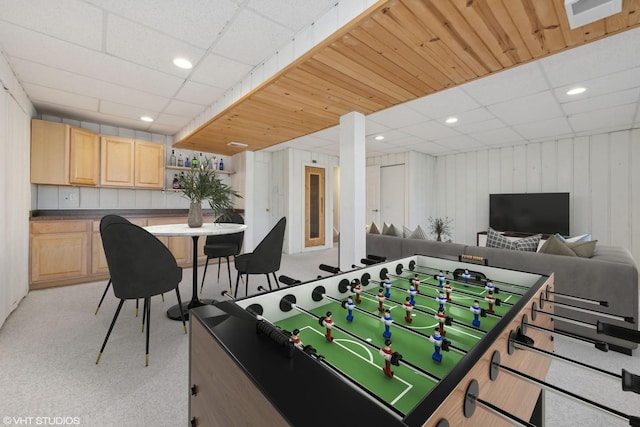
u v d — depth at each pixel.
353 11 1.60
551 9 1.42
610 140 4.25
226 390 0.58
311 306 1.05
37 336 2.04
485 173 5.57
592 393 1.51
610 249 2.56
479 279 1.35
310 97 2.52
